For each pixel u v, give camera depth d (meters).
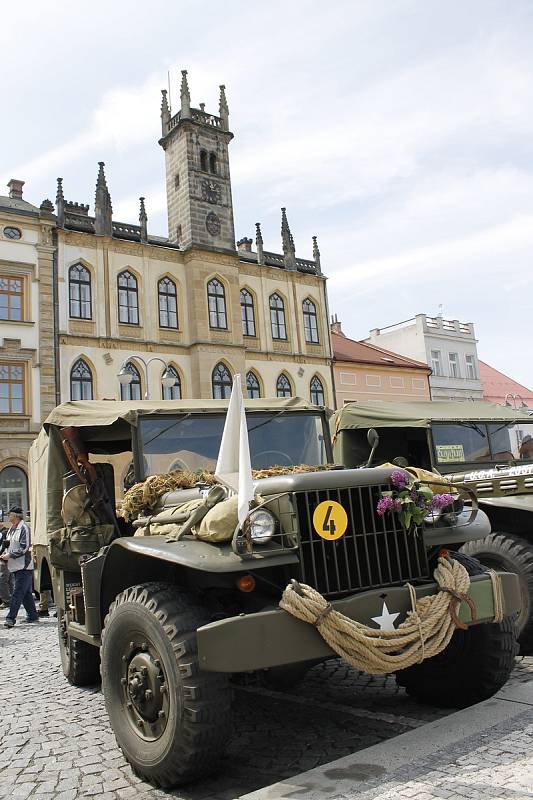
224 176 35.81
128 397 30.69
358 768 3.56
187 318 33.34
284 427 6.46
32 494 8.67
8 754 4.66
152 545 4.02
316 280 39.25
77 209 31.47
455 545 5.14
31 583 12.38
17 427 27.81
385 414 8.52
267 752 4.30
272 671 4.34
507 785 3.18
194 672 3.65
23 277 29.06
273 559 3.77
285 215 39.03
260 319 36.34
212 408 6.18
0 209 28.70
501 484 6.70
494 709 4.33
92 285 30.72
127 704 4.18
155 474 5.71
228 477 4.13
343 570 4.01
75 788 3.96
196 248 33.47
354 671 6.27
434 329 45.75
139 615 4.01
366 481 4.15
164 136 36.66
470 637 4.66
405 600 3.96
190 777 3.77
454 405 9.51
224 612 4.07
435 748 3.73
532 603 6.07
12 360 28.19
